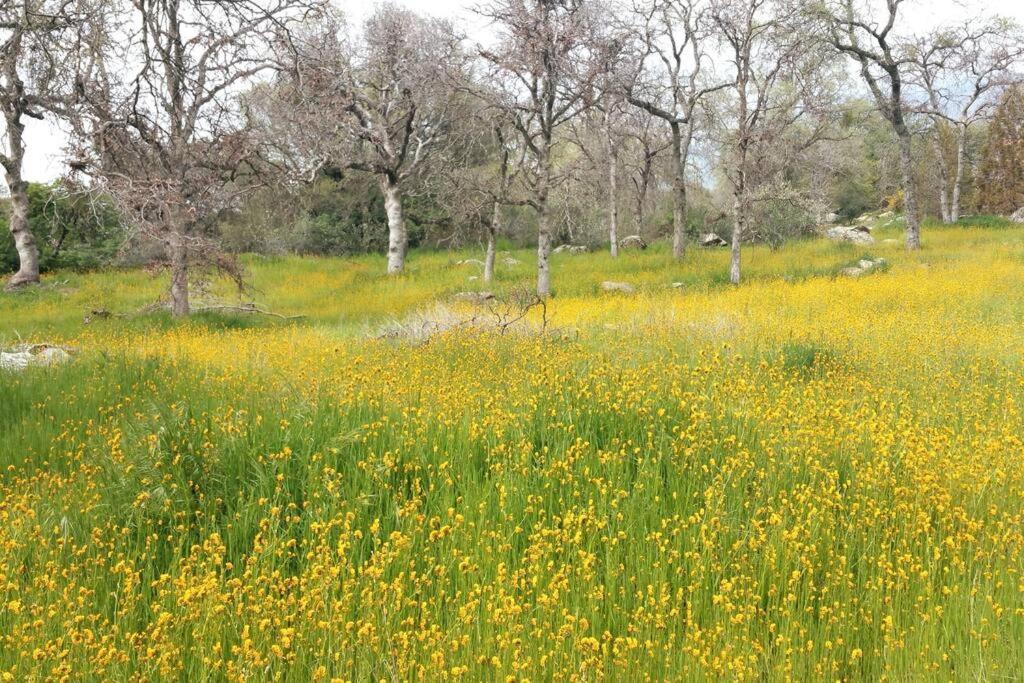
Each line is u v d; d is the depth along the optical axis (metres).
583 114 27.22
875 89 31.94
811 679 3.51
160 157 18.39
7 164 25.77
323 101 23.66
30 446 6.50
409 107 30.92
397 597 3.78
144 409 7.04
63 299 24.69
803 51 28.28
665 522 4.49
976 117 42.16
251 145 20.09
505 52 21.84
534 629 3.64
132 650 3.58
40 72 15.84
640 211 39.22
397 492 5.17
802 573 4.25
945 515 4.70
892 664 3.58
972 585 4.02
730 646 3.58
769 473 5.32
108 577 4.29
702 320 13.09
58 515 4.88
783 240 34.06
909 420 6.54
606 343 10.91
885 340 11.16
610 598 4.04
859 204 54.56
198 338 14.91
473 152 35.72
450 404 6.68
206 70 18.70
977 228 38.88
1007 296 15.99
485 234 37.59
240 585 3.85
